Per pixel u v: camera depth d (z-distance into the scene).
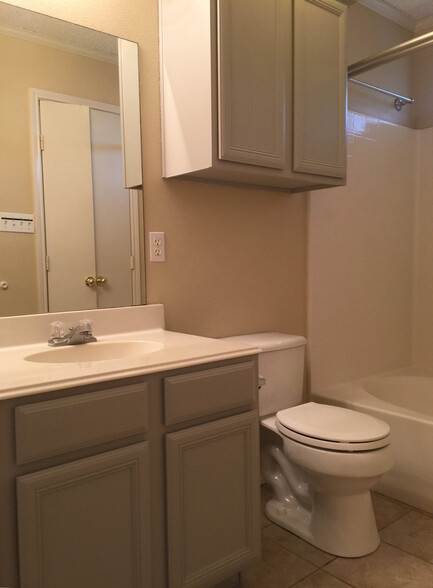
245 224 2.12
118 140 1.70
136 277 1.76
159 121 1.80
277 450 2.02
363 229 2.66
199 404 1.28
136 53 1.73
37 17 1.51
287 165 1.82
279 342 2.02
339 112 1.98
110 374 1.11
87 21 1.61
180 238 1.89
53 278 1.55
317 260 2.43
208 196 1.98
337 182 2.03
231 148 1.61
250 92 1.66
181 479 1.24
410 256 2.98
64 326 1.55
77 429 1.05
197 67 1.61
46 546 1.02
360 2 2.62
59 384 1.03
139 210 1.76
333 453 1.57
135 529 1.16
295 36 1.80
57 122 1.55
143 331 1.75
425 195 2.94
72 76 1.58
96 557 1.10
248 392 1.40
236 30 1.61
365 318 2.70
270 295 2.25
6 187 1.45
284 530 1.86
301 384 2.13
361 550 1.67
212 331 2.02
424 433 1.95
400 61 2.86
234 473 1.37
